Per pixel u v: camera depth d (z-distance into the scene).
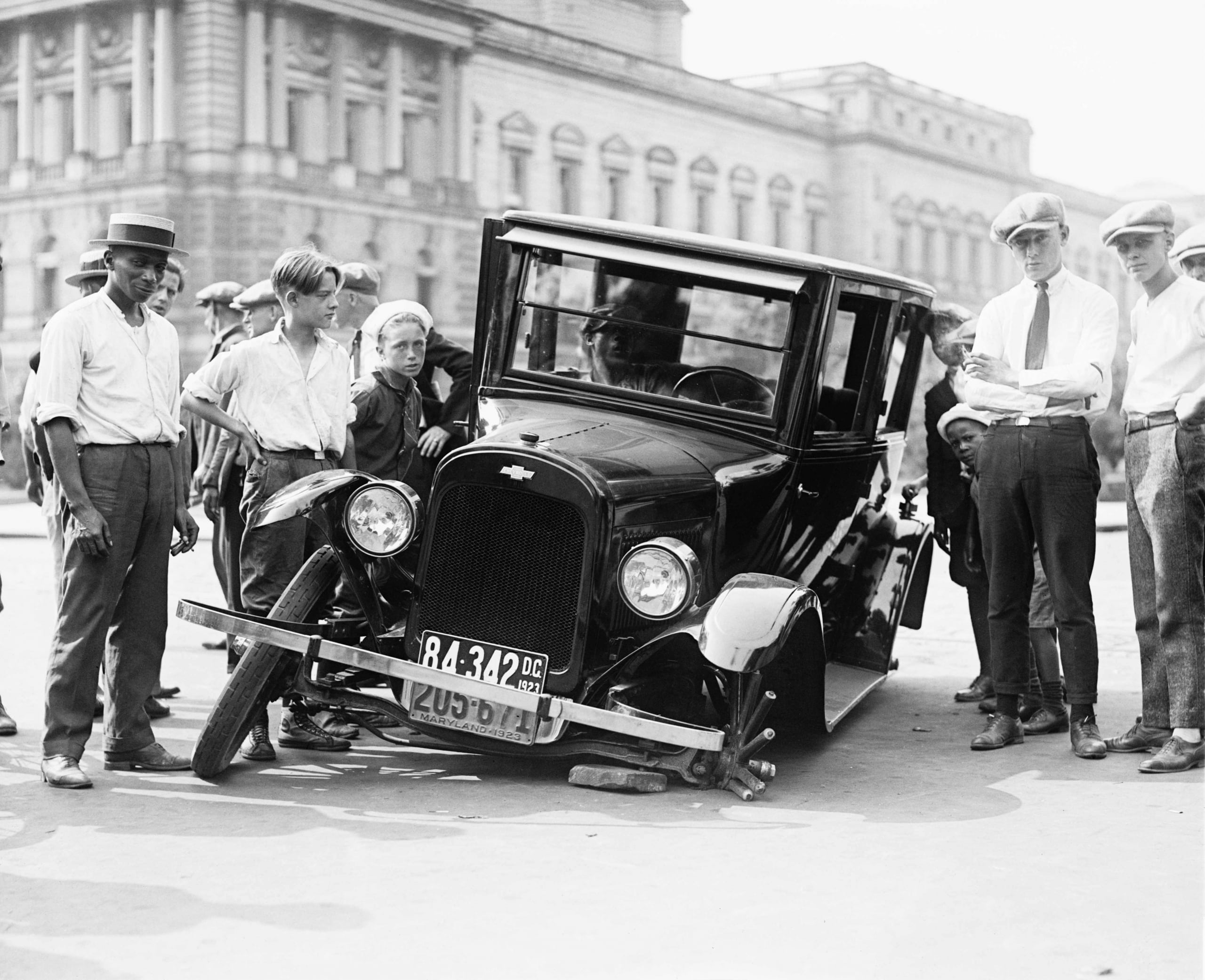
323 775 5.62
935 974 3.58
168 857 4.48
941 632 10.78
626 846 4.66
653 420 6.30
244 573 6.07
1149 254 5.98
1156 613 6.15
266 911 3.98
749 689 5.38
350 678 5.72
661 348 6.35
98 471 5.39
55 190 47.50
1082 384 5.93
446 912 3.98
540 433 5.78
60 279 47.75
